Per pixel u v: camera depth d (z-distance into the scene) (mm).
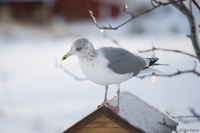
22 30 23188
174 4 3855
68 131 3748
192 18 3725
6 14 26625
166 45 16531
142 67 4586
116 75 4191
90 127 3805
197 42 3691
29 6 28031
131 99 4344
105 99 4582
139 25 23391
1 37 20812
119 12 30719
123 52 4379
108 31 22656
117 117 3654
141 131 3602
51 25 25609
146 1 23516
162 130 3846
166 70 10781
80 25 26203
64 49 17344
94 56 4102
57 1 29453
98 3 30000
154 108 4336
